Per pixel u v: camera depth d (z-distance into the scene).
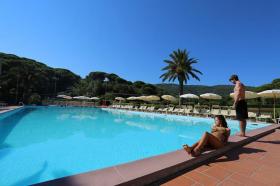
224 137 4.19
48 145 7.04
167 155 3.42
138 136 9.31
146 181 2.51
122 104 32.38
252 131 6.48
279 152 4.26
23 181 3.96
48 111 23.80
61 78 56.53
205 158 3.59
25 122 13.20
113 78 67.19
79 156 5.75
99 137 8.86
